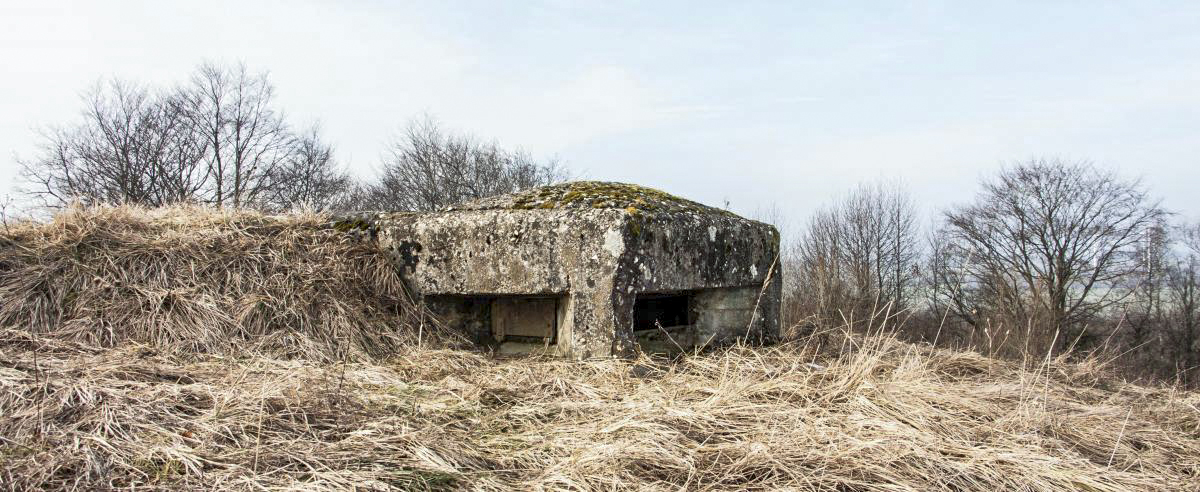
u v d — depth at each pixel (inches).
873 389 128.4
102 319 147.8
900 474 97.1
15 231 168.2
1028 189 773.9
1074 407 140.1
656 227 164.4
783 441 104.9
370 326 164.9
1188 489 102.7
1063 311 722.8
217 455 88.7
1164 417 146.6
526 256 162.9
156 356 137.1
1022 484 96.9
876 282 764.6
